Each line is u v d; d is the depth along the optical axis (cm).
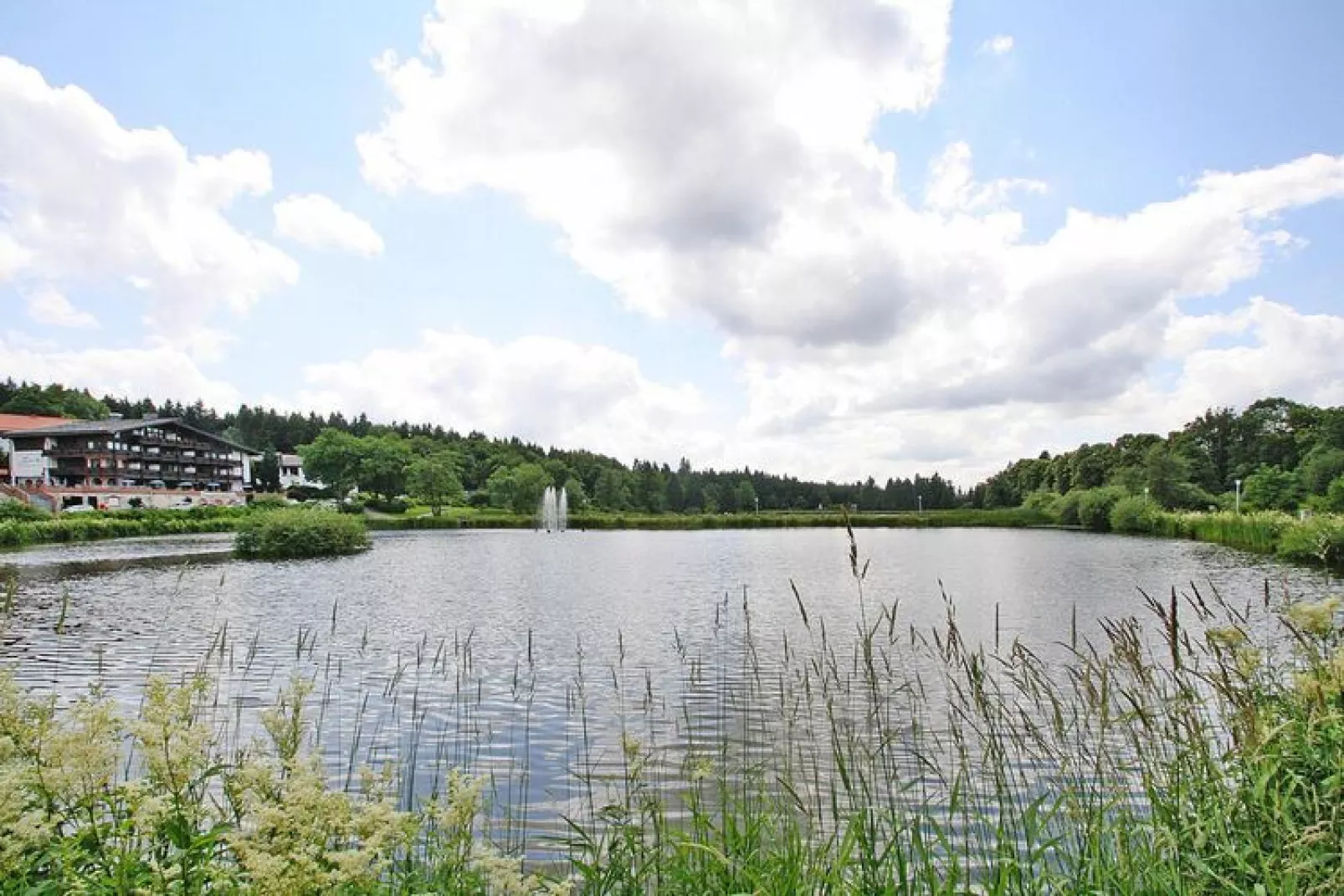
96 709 271
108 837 271
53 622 1923
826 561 4219
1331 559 3067
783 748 794
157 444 11225
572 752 870
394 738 930
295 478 16000
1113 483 9088
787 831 405
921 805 520
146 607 2222
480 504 12800
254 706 1033
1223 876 332
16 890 252
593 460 17062
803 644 1563
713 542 6450
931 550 5056
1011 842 394
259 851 234
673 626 1883
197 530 6512
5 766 270
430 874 328
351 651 1545
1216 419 10612
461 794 303
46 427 10856
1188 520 5859
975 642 1565
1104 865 356
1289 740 378
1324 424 8475
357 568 3669
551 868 507
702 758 514
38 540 5022
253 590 2714
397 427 19075
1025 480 14225
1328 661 416
